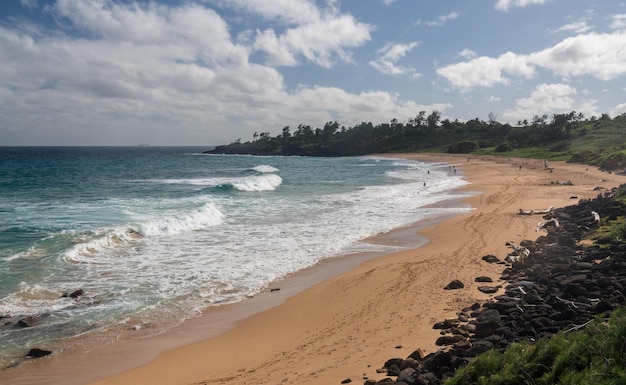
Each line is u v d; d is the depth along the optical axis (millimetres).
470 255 16188
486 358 6402
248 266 15641
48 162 84625
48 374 8531
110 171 63688
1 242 17094
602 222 18094
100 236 17938
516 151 111312
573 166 63594
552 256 14242
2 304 11531
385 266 15312
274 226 22438
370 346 8977
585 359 5672
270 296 12883
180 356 9242
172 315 11406
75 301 12016
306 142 186500
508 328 8641
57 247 16422
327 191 38219
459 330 9125
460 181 46844
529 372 5879
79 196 32344
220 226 22266
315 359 8633
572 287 10297
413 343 8883
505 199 30953
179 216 22062
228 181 46625
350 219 24453
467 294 11812
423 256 16469
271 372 8195
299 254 17281
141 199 30578
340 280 14062
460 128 165375
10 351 9344
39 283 13125
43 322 10711
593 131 117875
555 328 8391
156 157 129125
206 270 15055
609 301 9258
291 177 55750
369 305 11695
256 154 182750
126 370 8672
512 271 13594
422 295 12070
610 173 50000
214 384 7855
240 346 9672
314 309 11766
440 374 7113
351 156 155000
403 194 35812
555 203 27891
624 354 5449
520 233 19500
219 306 12078
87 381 8273
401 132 172125
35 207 26297
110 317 11141
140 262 15711
